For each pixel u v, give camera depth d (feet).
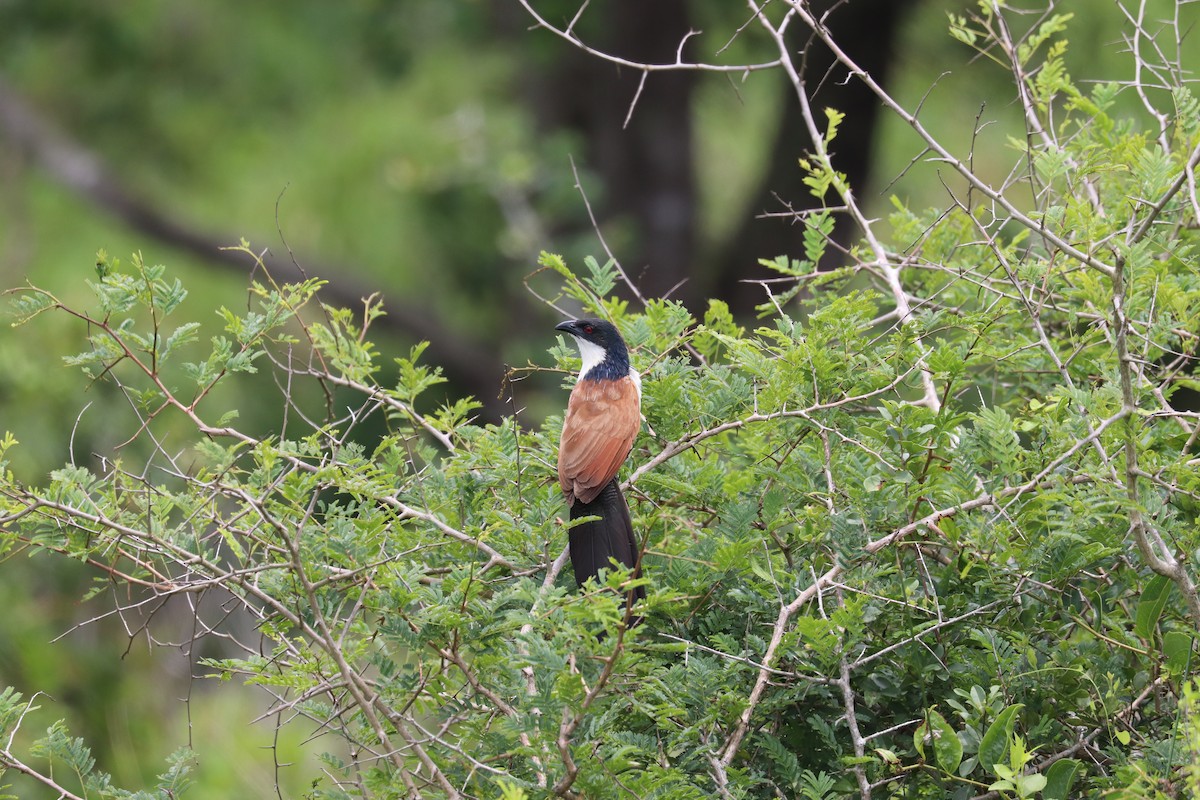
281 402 79.56
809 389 30.42
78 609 54.03
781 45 34.68
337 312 33.04
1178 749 23.80
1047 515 27.50
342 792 27.45
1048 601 27.91
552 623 23.44
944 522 28.30
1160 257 34.73
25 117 99.09
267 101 101.86
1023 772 24.67
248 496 25.45
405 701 27.48
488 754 26.45
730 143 116.78
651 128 97.76
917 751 25.77
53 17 97.25
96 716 51.67
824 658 25.72
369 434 79.97
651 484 32.99
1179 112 31.63
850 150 86.94
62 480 27.32
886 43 83.76
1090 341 32.27
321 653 27.71
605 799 23.50
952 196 28.89
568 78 99.30
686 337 34.83
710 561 28.35
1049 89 35.70
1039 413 30.42
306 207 100.78
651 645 24.03
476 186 93.66
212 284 102.47
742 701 25.89
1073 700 26.96
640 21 96.37
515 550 30.35
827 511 29.01
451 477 30.73
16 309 27.91
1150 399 30.83
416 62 99.25
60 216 101.71
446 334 99.71
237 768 50.78
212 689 55.62
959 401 32.63
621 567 22.45
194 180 104.99
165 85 101.55
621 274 36.06
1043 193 32.42
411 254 105.50
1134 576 28.12
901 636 26.71
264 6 101.14
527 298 94.22
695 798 23.80
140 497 28.76
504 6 95.35
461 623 26.04
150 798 27.40
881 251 34.47
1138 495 26.07
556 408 78.84
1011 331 35.60
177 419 55.26
